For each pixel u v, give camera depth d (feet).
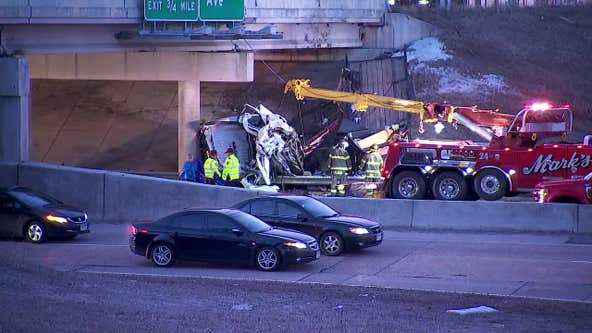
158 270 298.35
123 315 203.00
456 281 274.36
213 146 577.43
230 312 215.92
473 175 434.71
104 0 501.56
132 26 541.34
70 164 646.74
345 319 210.18
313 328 195.93
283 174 540.93
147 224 308.60
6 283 237.04
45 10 463.01
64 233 352.28
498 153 429.38
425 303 240.94
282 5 654.53
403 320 212.84
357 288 261.03
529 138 432.25
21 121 459.73
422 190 444.96
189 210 305.94
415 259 311.47
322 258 316.40
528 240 347.77
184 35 535.60
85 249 339.16
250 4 613.52
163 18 530.27
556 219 362.12
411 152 445.78
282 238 294.87
